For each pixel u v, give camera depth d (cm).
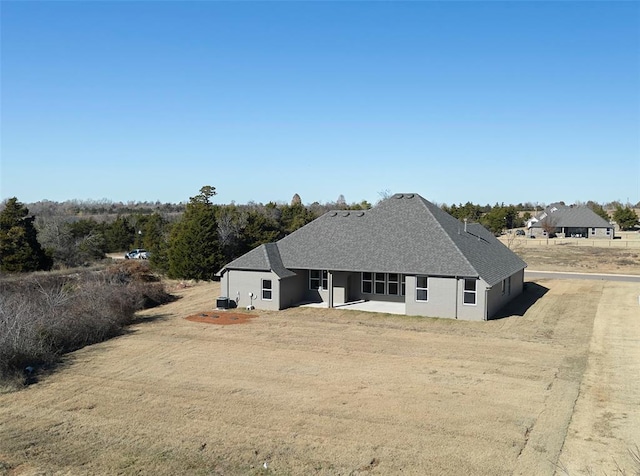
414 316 2986
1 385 1866
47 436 1466
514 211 11469
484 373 1959
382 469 1248
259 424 1523
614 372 1939
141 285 3644
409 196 3531
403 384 1852
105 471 1259
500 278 3031
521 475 1205
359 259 3203
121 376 1997
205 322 2950
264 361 2161
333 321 2909
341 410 1619
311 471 1245
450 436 1420
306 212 7912
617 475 1191
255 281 3297
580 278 4491
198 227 4919
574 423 1486
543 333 2561
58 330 2369
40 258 5162
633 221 10381
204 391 1812
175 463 1295
